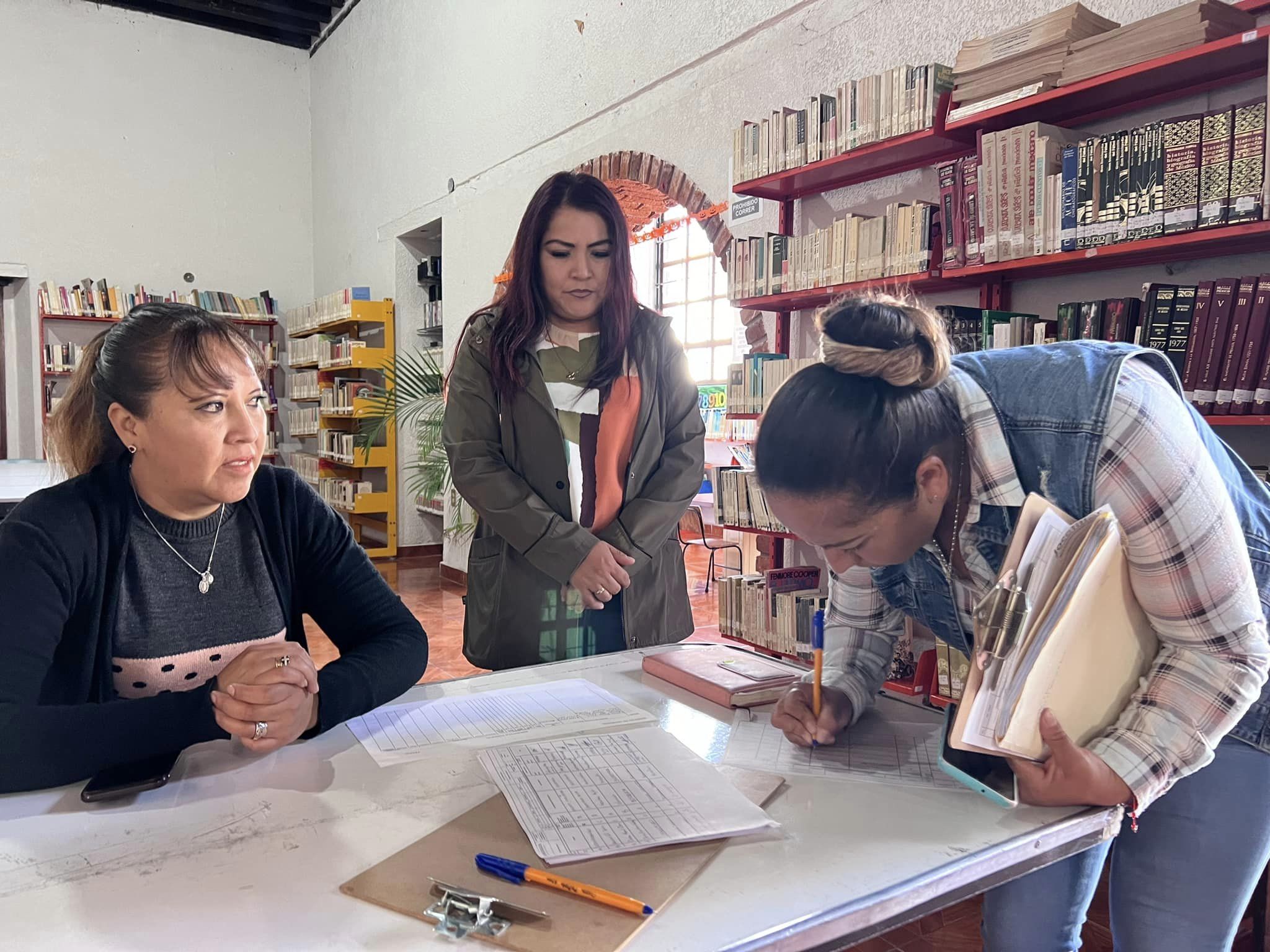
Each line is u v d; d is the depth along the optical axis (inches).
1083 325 89.8
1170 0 91.5
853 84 112.9
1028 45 92.8
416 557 311.0
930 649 102.9
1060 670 32.6
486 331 72.4
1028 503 31.9
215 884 28.4
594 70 193.3
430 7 268.1
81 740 36.4
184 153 351.3
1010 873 31.1
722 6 155.7
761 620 129.1
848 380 33.7
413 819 33.3
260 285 368.5
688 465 73.4
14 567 39.9
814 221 135.0
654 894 27.4
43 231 328.2
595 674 54.4
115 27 336.8
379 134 308.8
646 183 177.5
